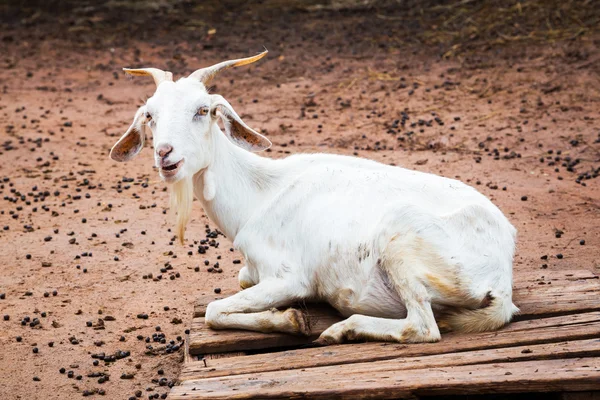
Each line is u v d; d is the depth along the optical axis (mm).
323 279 7262
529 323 6863
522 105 15891
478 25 20609
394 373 6133
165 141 6871
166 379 7387
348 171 7527
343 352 6602
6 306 8992
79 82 19500
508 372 5988
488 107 15969
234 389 6102
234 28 23031
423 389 5902
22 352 7934
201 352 7098
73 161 14398
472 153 13812
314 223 7277
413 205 6805
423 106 16344
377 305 6980
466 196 7184
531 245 10039
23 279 9719
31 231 11281
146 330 8391
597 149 13586
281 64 19953
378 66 19141
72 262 10195
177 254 10391
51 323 8562
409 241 6691
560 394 5980
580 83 16609
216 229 11234
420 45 20281
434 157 13688
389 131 15086
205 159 7316
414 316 6648
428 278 6641
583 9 20188
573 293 7469
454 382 5887
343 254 7086
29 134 15875
